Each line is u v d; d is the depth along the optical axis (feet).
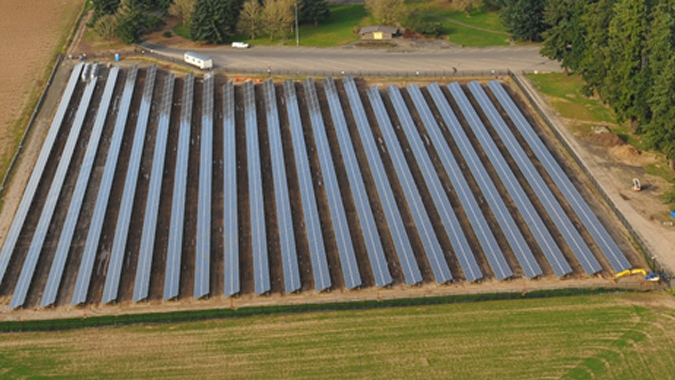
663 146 338.34
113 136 391.04
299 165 359.05
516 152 365.40
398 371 245.24
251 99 421.59
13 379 247.09
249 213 331.57
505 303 277.64
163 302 283.79
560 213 321.11
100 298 286.46
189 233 320.50
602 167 357.61
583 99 421.18
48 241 319.27
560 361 247.29
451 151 370.53
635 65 362.94
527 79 447.83
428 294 282.97
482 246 303.89
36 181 357.82
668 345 252.62
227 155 370.73
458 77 451.12
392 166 360.48
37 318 276.82
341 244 306.14
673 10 362.94
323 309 277.64
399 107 409.08
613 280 287.28
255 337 263.90
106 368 250.78
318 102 413.80
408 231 316.60
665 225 314.96
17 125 415.03
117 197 345.92
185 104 420.36
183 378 244.83
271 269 297.94
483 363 247.50
